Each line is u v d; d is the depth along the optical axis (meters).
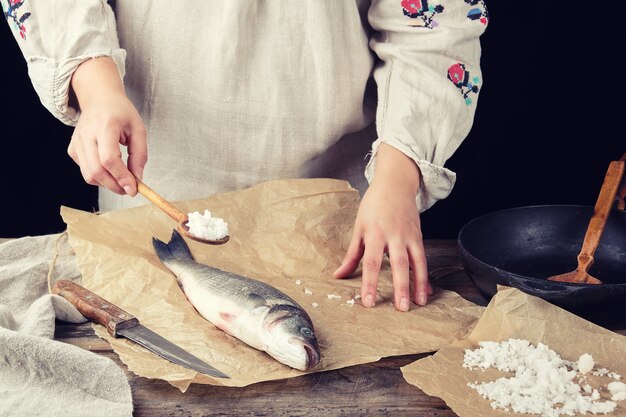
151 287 1.53
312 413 1.20
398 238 1.55
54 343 1.26
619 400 1.22
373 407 1.22
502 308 1.39
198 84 1.79
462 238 1.57
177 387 1.26
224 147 1.86
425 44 1.72
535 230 1.69
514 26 2.91
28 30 1.67
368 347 1.37
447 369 1.29
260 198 1.83
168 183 1.92
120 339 1.38
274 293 1.41
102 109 1.51
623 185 1.69
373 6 1.77
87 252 1.61
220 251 1.71
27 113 3.06
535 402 1.19
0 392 1.22
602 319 1.41
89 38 1.64
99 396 1.22
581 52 2.91
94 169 1.47
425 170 1.66
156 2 1.75
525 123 3.03
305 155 1.86
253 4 1.71
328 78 1.76
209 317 1.43
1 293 1.57
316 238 1.76
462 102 1.72
